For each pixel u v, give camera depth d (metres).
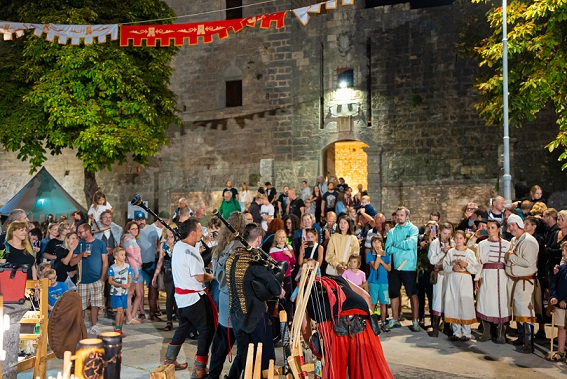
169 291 9.16
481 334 9.02
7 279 5.43
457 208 18.80
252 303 5.47
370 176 19.83
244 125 21.45
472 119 18.78
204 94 22.06
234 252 5.66
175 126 22.39
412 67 19.52
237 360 5.61
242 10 21.59
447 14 19.12
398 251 9.39
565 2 11.19
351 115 20.12
